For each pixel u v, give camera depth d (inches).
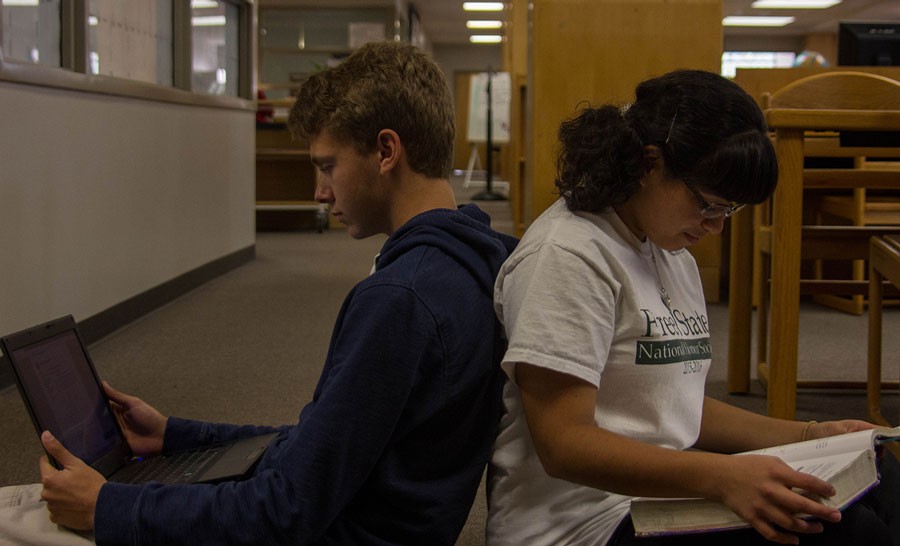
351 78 38.6
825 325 130.0
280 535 33.2
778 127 72.4
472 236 37.6
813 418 84.8
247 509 33.4
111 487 35.4
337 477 33.2
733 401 90.7
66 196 106.3
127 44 131.3
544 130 137.8
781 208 73.6
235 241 189.5
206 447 46.1
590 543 35.4
